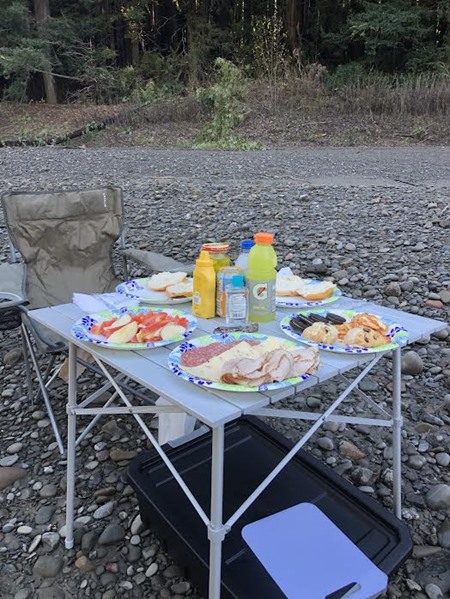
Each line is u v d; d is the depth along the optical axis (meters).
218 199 5.54
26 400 2.39
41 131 11.95
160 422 1.99
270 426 1.94
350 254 3.92
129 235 4.52
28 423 2.23
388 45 13.92
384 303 3.18
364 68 14.24
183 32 16.03
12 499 1.81
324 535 1.42
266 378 1.15
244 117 12.05
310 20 15.81
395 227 4.44
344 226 4.55
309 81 12.85
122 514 1.73
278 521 1.46
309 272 3.65
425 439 2.04
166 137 11.80
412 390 2.37
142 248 4.21
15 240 2.70
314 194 5.66
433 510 1.71
